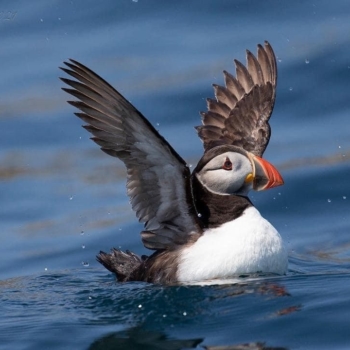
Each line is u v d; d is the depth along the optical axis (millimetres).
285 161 15648
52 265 13484
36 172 16125
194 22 19234
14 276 12984
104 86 9656
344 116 16781
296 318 9547
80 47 18812
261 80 11977
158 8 19578
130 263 11367
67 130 17172
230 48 18266
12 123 17359
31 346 9477
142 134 9898
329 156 15680
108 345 9367
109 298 10719
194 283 10516
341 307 9734
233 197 10797
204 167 10812
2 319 10414
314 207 14703
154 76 17781
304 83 17453
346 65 17641
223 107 11898
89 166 16219
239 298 10156
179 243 10797
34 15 19781
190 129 16578
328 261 12680
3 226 14797
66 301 10984
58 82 18094
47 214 15023
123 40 18922
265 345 9039
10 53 18969
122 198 15234
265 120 11734
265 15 19156
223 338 9258
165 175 10305
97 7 19781
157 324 9797
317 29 18594
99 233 14336
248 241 10547
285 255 10852
